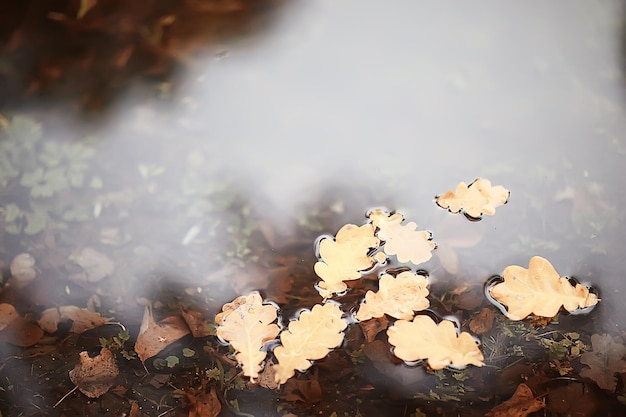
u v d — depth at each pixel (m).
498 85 1.68
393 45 1.73
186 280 1.54
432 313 1.49
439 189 1.59
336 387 1.46
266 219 1.58
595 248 1.54
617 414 1.43
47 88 1.70
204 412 1.45
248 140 1.65
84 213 1.59
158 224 1.59
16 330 1.51
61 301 1.53
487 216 1.57
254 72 1.71
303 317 1.48
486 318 1.49
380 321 1.48
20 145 1.64
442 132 1.64
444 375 1.46
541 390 1.45
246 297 1.52
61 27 1.76
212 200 1.60
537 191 1.58
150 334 1.50
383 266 1.52
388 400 1.45
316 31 1.75
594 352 1.47
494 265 1.53
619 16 1.72
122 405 1.46
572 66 1.69
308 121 1.67
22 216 1.59
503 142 1.63
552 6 1.74
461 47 1.72
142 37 1.75
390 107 1.67
